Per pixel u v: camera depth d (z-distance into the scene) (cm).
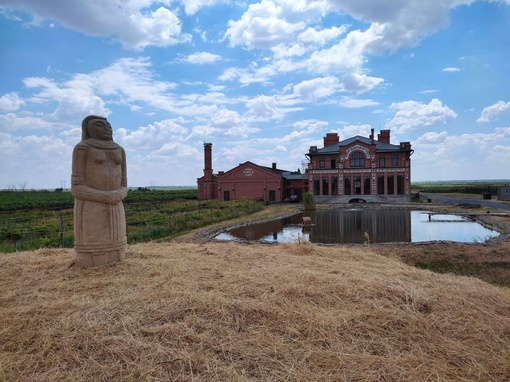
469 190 7412
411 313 430
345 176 5016
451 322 419
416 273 619
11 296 479
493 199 4794
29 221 2486
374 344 371
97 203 626
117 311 419
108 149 649
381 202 4575
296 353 348
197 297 450
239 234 2025
